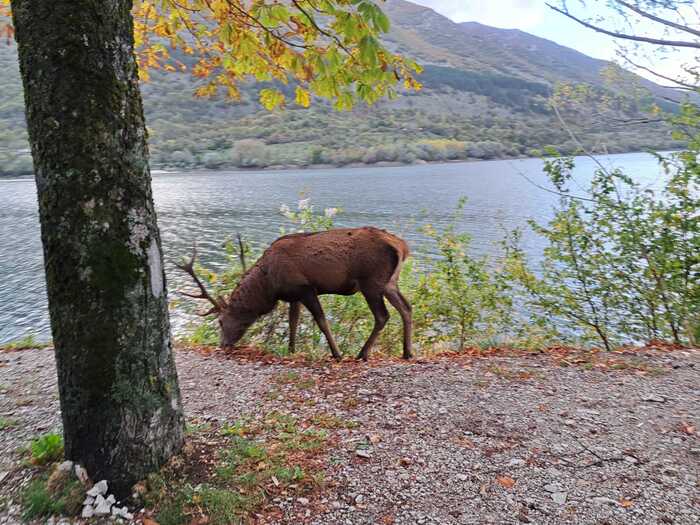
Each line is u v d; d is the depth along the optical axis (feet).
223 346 21.36
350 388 15.94
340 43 12.87
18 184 231.91
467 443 12.42
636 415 13.82
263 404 14.83
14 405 14.85
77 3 8.65
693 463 11.48
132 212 9.41
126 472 9.62
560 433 12.92
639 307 24.26
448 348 26.58
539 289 25.90
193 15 16.90
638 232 23.27
